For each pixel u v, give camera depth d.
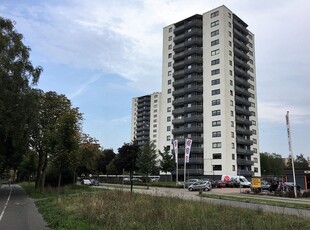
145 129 178.88
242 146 96.81
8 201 29.62
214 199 30.48
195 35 105.12
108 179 89.31
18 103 33.50
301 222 13.81
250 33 111.44
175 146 62.34
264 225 12.40
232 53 98.88
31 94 34.50
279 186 43.22
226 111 92.44
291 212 19.52
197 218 13.38
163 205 18.88
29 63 35.03
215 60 97.50
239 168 93.31
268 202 27.44
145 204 19.38
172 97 107.62
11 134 33.69
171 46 111.50
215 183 59.97
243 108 99.00
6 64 32.38
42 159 48.62
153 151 78.00
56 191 39.31
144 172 76.06
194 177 92.00
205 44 101.06
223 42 96.56
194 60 102.25
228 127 92.06
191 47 105.56
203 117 97.19
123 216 13.90
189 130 98.56
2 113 31.97
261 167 126.88
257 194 38.66
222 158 90.44
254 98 107.38
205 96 97.75
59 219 14.81
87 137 54.88
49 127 41.59
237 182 63.12
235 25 102.69
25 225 14.52
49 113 44.09
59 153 34.94
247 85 102.19
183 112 101.56
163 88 111.00
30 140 41.12
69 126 35.31
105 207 16.78
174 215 14.32
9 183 85.88
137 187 55.69
